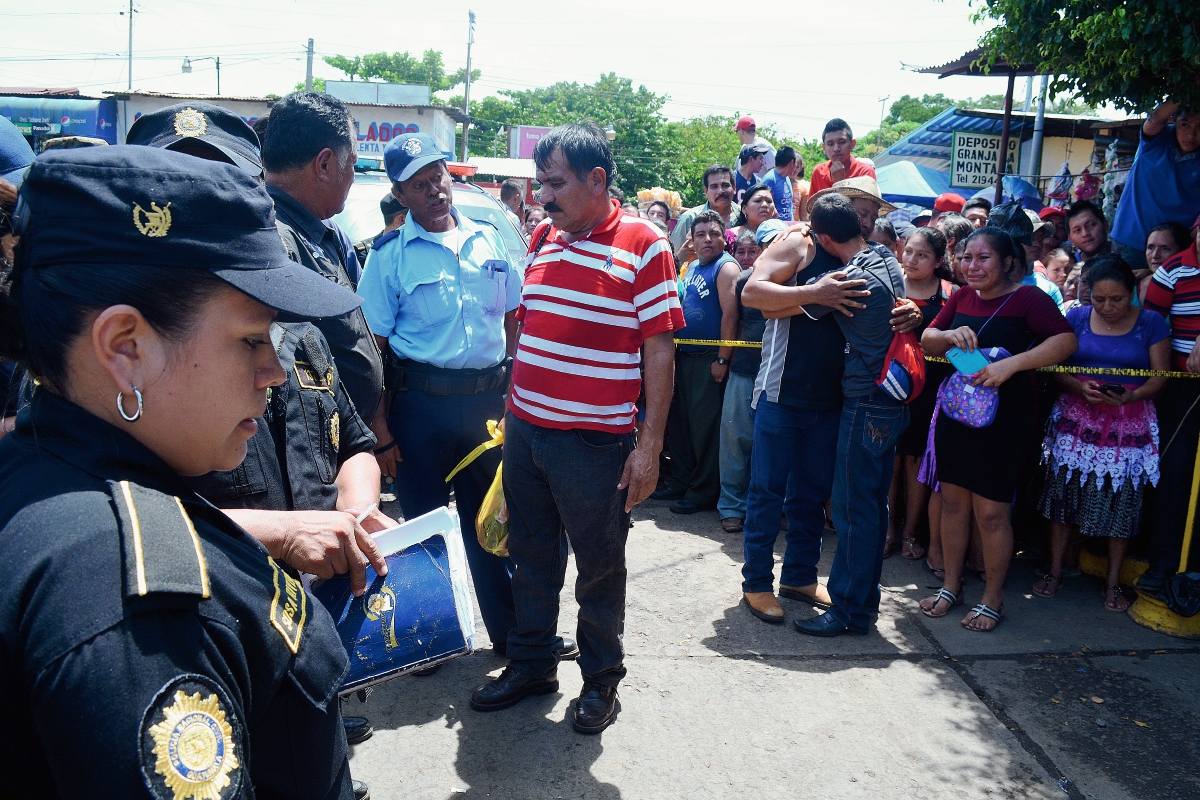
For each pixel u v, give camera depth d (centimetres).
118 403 84
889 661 325
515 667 285
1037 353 333
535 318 258
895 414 331
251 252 88
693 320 479
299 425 166
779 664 321
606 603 270
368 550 147
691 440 502
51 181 81
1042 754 267
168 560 79
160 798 71
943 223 474
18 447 87
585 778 251
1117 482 359
